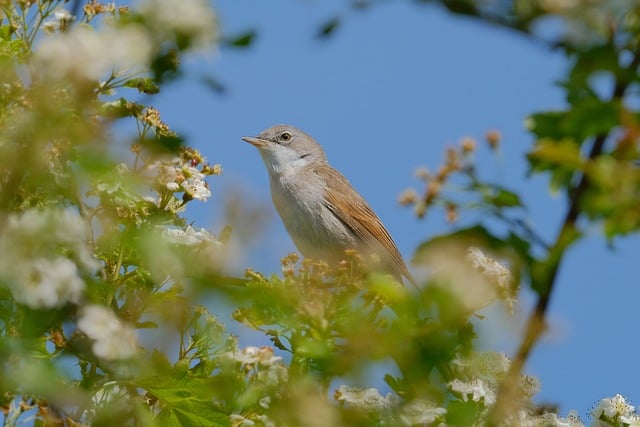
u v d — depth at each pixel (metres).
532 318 5.24
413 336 5.86
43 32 7.66
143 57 5.70
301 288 6.74
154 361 7.24
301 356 7.00
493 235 5.29
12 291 6.01
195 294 5.86
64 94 5.86
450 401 6.45
